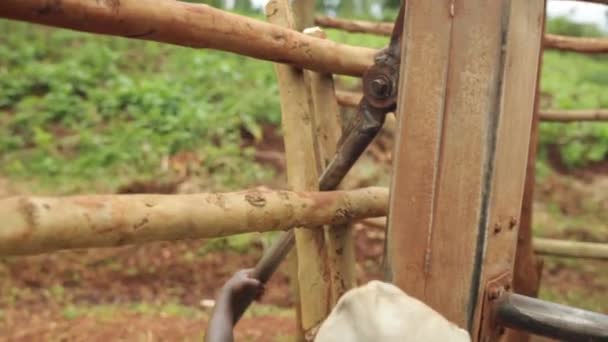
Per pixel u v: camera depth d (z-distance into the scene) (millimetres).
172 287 6367
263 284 2088
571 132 10164
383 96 1840
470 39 1489
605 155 9953
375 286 1180
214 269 6703
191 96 9734
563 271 7062
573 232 7898
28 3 1175
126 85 9820
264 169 8484
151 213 1315
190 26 1516
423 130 1543
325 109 2301
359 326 1134
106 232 1222
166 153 8477
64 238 1149
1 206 1083
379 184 8156
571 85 11953
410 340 1111
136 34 1407
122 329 4918
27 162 8242
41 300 5812
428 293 1561
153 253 6797
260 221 1617
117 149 8445
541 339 2475
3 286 6008
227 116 9273
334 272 2225
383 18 14844
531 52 1573
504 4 1460
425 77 1534
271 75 10500
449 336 1144
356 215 1998
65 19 1244
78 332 4871
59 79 9867
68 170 8102
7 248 1076
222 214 1489
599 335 1474
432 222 1546
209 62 10820
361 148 1970
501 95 1475
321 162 2281
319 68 2051
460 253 1524
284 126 2141
